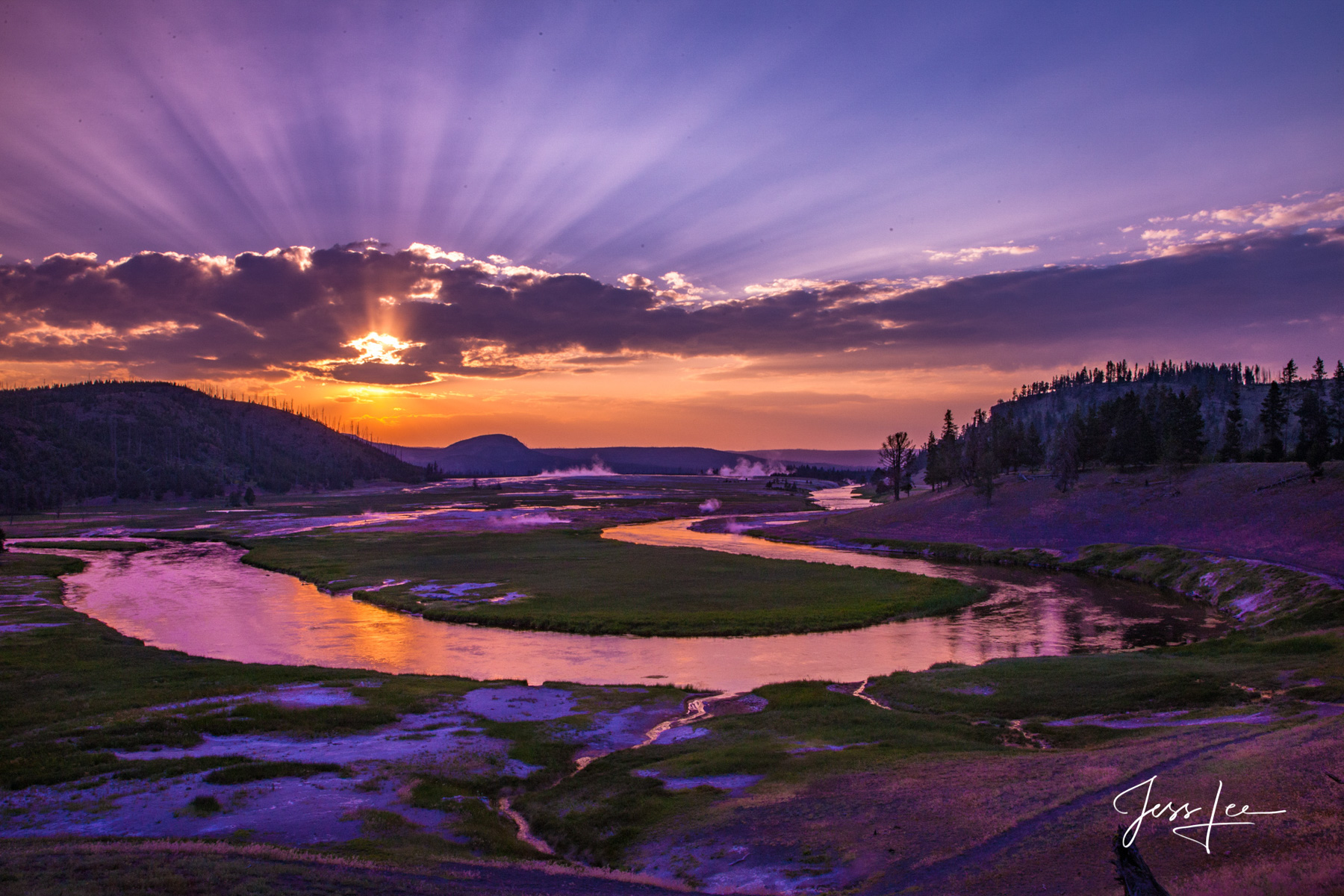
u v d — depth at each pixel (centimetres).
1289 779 2061
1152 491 11819
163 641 6266
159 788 2905
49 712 3941
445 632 6569
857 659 5594
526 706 4241
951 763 2869
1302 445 12169
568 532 14888
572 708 4234
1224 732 2880
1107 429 14312
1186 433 12544
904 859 2050
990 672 4588
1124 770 2464
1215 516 10188
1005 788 2459
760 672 5256
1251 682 3897
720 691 4669
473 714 4078
